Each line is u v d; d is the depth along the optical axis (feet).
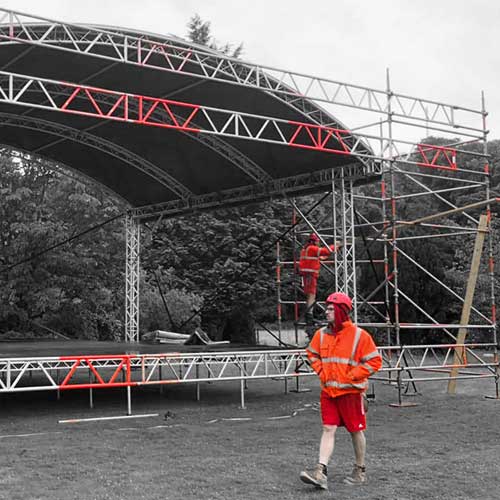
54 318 79.87
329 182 51.19
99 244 77.66
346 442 26.23
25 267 73.51
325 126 45.80
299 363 47.67
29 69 42.93
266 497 17.79
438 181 112.06
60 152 58.34
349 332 19.35
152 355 34.63
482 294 80.12
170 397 42.78
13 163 75.77
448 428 30.09
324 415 19.33
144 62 38.99
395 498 17.62
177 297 87.25
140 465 22.09
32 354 41.16
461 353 43.50
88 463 22.54
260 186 56.54
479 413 35.04
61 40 37.17
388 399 40.93
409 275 80.94
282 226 103.04
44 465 22.22
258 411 36.14
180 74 41.68
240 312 103.40
